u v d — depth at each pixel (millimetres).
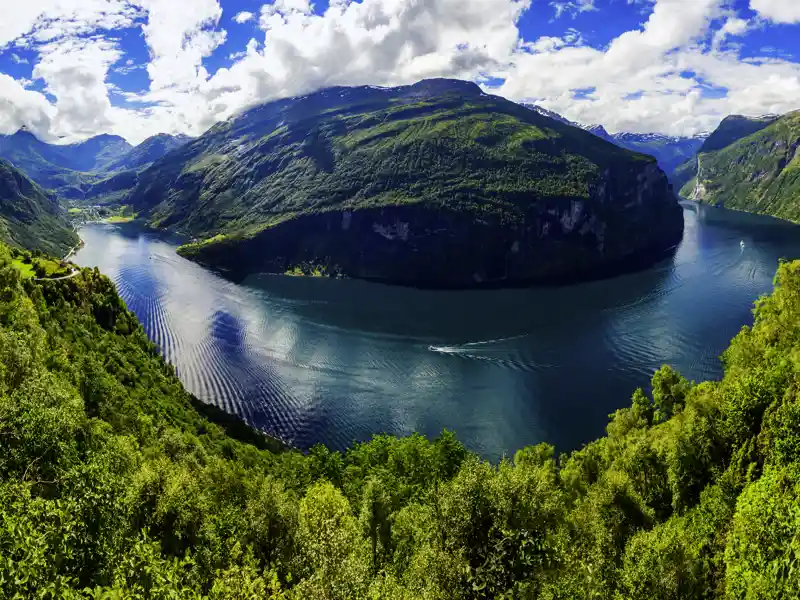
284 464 102375
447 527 36344
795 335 74812
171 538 50250
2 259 129625
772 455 51781
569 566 38719
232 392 140250
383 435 107438
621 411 100938
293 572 40938
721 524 52969
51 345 100375
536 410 127812
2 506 26797
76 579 24625
